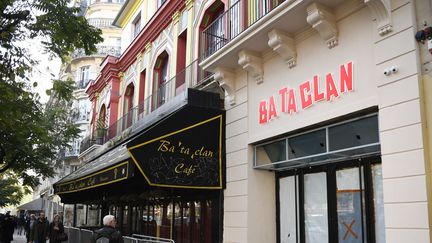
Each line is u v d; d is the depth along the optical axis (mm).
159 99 14086
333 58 6965
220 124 9648
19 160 16828
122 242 6766
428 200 5137
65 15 9195
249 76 9141
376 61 6105
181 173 8891
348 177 7066
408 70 5621
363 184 6730
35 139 14406
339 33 6895
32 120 12430
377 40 6137
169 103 10898
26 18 9047
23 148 14883
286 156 8117
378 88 6031
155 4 17734
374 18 6148
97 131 21234
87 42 9547
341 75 6730
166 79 15188
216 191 9758
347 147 6762
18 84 9891
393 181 5590
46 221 14859
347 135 6793
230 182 9305
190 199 10992
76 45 9523
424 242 5098
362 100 6297
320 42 7273
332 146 7055
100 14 39656
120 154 10258
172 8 14477
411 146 5426
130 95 19969
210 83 10180
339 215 7141
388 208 5605
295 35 7797
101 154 16328
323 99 7059
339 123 6922
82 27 9406
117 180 9094
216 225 9609
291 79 7879
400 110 5652
